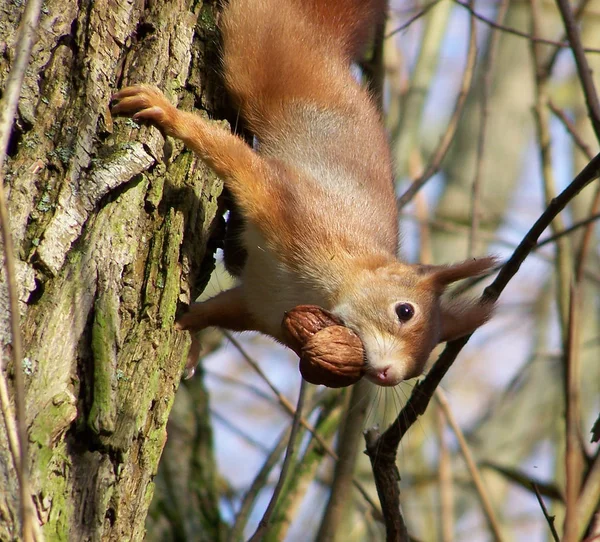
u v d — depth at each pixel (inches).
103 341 218.8
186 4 307.7
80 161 237.5
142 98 262.5
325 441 398.9
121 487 214.4
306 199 330.3
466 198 641.6
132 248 240.4
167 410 237.9
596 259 641.6
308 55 365.4
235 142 302.0
